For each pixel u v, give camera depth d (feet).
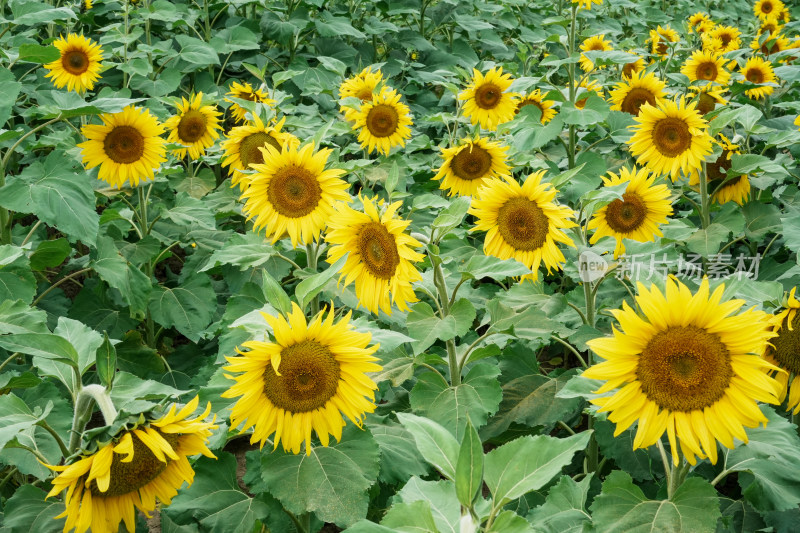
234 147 15.42
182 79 27.09
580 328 12.02
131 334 15.48
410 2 32.83
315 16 30.22
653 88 21.42
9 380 9.77
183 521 9.56
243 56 28.66
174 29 29.48
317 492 9.13
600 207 12.61
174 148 17.16
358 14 34.65
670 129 15.05
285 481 9.27
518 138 17.93
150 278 16.53
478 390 11.16
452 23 32.89
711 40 30.37
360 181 19.79
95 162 15.40
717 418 7.17
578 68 31.86
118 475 7.49
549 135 17.47
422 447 6.23
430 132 25.82
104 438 7.25
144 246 16.34
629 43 32.89
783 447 8.80
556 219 11.35
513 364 12.91
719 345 7.16
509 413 12.10
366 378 8.34
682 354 7.16
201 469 10.08
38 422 8.61
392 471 10.25
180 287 16.34
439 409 11.01
